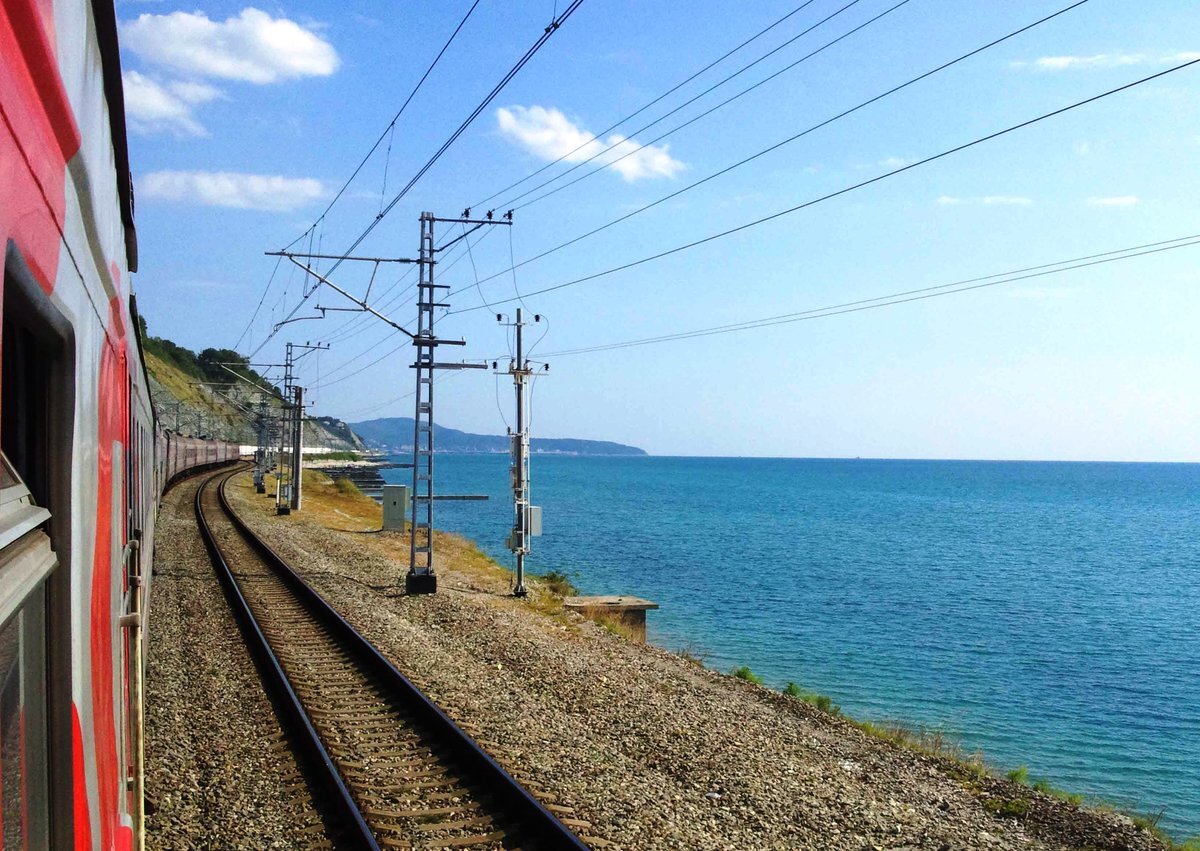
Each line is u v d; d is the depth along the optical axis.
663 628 28.06
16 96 1.75
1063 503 120.44
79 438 2.66
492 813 7.70
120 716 4.20
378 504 71.31
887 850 8.05
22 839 1.98
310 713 10.39
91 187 2.75
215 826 7.38
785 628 28.98
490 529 65.06
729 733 11.34
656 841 7.48
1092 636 29.92
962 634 29.47
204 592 19.55
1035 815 9.68
